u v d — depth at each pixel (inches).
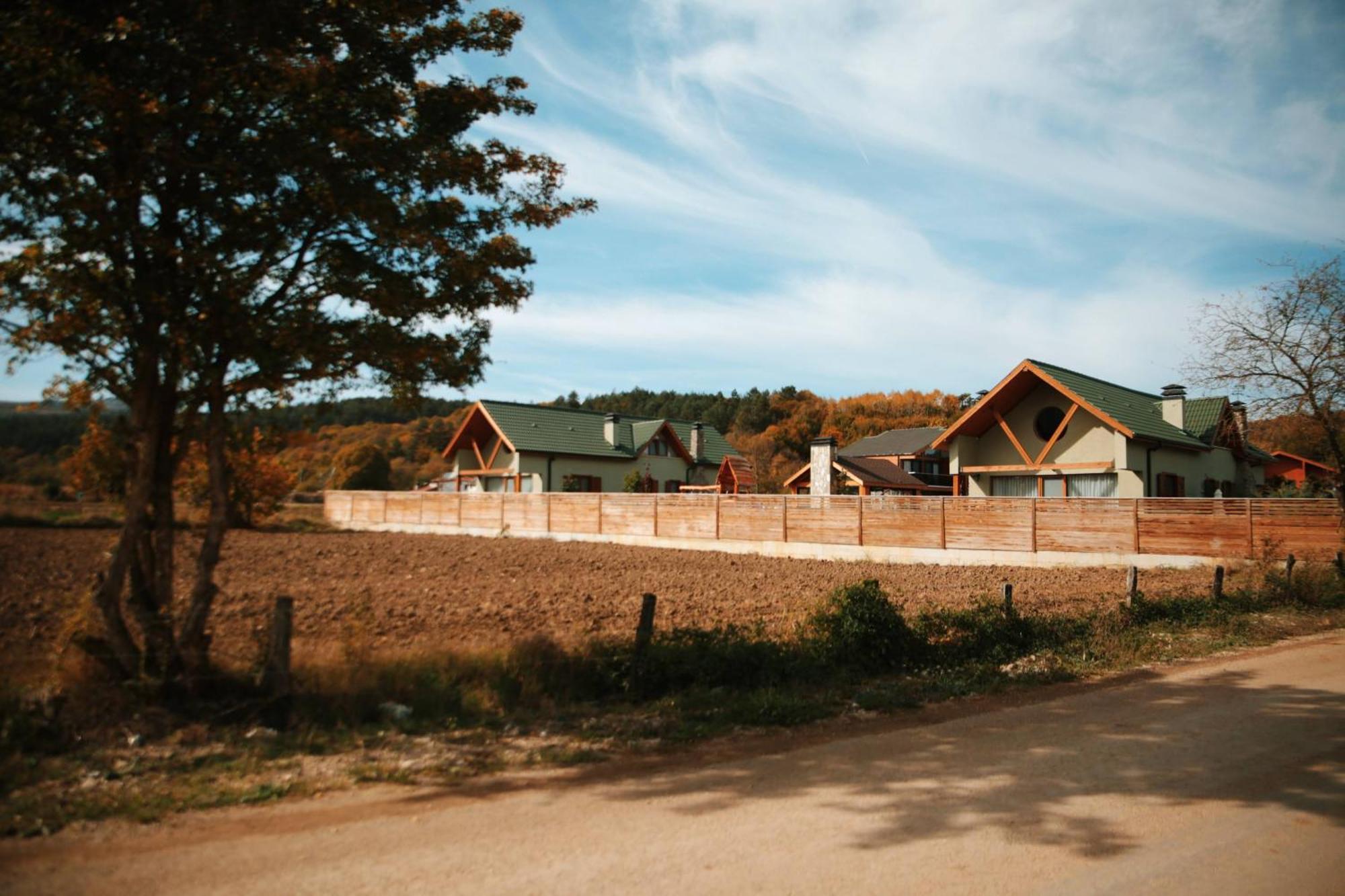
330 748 274.7
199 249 286.0
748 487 1798.7
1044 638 492.1
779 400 4407.0
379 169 307.9
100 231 269.9
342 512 1881.2
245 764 253.9
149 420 298.0
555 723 319.3
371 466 2244.1
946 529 1062.4
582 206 374.3
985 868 187.0
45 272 278.1
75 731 264.4
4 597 439.8
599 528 1418.6
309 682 322.7
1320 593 650.8
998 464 1189.7
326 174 291.6
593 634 483.2
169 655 298.5
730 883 177.3
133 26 264.7
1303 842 204.7
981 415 1182.3
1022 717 334.3
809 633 443.8
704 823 214.2
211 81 282.0
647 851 194.5
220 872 178.9
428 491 1895.9
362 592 665.6
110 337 289.0
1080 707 350.0
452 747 281.3
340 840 198.8
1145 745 289.4
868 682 402.6
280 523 1574.8
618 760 273.9
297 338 291.9
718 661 384.5
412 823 211.8
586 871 182.4
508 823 212.4
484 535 1558.8
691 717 328.8
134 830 202.1
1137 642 493.4
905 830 209.8
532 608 599.8
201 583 305.7
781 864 188.1
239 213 300.8
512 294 355.6
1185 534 898.7
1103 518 954.7
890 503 1105.4
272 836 201.3
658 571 922.7
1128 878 183.3
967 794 238.1
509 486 1770.4
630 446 1909.4
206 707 293.1
